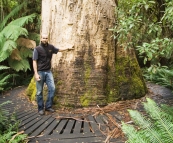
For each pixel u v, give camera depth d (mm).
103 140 3023
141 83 5324
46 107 4336
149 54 2338
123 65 5055
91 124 3592
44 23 5031
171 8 2312
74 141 2998
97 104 4520
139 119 2713
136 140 2365
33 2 8477
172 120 2787
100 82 4668
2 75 6938
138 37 3029
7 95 5961
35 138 3109
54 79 4746
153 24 2719
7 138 2924
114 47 4953
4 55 6691
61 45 4758
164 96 5496
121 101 4820
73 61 4703
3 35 6840
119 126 3381
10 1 8641
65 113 4242
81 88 4605
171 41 2416
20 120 3811
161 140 2457
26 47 7668
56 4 4812
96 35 4738
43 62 4129
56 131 3363
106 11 4793
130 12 2818
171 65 6625
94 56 4742
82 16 4691
